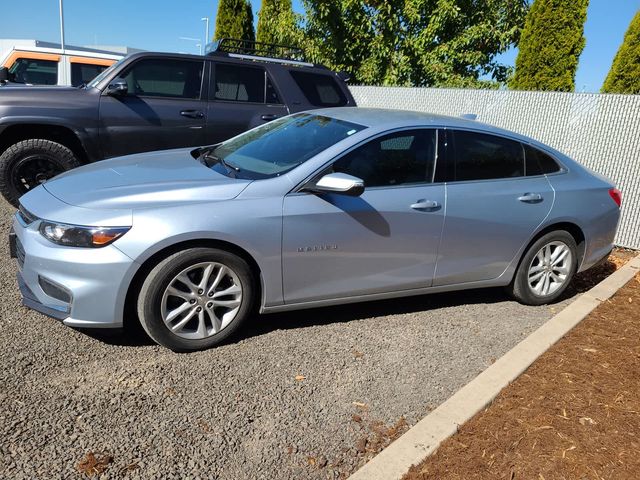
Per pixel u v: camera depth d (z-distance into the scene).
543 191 4.62
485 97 8.27
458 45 11.92
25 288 3.57
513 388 3.37
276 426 2.94
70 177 3.96
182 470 2.57
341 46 12.64
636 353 3.88
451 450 2.77
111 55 11.74
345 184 3.52
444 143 4.27
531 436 2.90
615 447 2.86
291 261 3.72
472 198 4.28
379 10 11.96
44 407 2.91
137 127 6.30
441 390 3.41
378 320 4.36
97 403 2.99
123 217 3.31
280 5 13.12
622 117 6.98
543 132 7.67
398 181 4.05
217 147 4.83
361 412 3.12
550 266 4.85
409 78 12.30
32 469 2.48
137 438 2.75
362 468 2.59
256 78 6.94
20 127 5.96
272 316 4.26
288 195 3.69
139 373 3.31
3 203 6.67
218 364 3.49
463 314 4.62
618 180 7.09
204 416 2.96
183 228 3.36
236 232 3.49
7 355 3.36
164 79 6.50
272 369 3.48
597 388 3.40
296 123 4.61
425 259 4.21
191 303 3.54
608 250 5.22
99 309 3.31
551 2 10.07
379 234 3.96
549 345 3.89
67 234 3.29
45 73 11.09
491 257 4.50
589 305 4.68
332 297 3.98
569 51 10.15
